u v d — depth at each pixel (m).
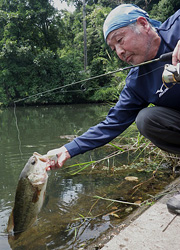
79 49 24.08
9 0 18.77
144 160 3.44
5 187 2.75
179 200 1.58
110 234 1.67
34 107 15.73
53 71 17.11
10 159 3.84
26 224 1.76
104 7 21.27
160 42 1.47
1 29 18.38
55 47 19.77
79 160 3.66
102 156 3.80
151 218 1.56
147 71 1.54
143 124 1.58
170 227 1.44
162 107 1.56
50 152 1.68
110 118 1.75
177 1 15.33
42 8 17.95
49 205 2.23
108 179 2.82
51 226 1.88
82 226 1.86
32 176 1.66
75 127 6.83
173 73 1.22
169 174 2.85
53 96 16.62
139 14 1.44
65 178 2.93
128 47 1.46
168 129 1.55
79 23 23.36
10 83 16.89
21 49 16.45
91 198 2.34
